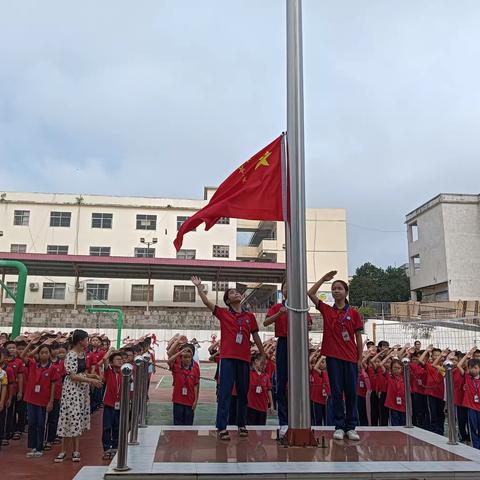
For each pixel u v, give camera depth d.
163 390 17.14
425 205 39.75
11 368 7.89
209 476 4.42
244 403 6.00
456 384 8.83
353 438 5.79
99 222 38.78
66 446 7.27
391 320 27.84
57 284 36.94
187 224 6.29
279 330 6.23
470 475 4.57
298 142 6.14
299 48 6.41
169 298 37.47
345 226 42.38
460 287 36.38
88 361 8.16
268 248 41.06
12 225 37.81
